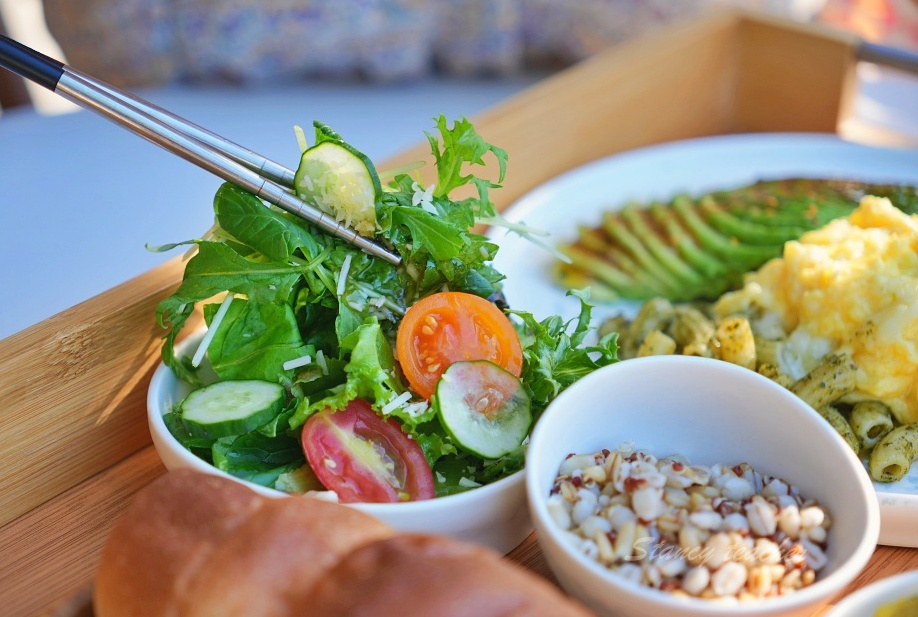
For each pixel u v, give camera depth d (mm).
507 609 295
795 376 437
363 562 310
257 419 369
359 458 365
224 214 385
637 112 623
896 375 419
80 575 374
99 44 829
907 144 641
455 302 388
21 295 546
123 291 407
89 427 404
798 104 665
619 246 540
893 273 430
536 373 391
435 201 415
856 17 985
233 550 315
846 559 334
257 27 824
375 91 879
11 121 758
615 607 326
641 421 386
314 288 392
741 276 523
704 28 644
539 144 570
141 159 687
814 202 567
